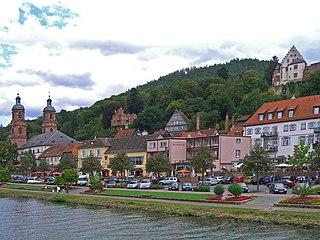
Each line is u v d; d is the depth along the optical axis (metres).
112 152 131.12
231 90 191.38
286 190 65.00
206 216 50.22
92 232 44.44
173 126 184.12
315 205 48.66
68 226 48.53
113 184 93.81
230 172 102.06
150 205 59.75
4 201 80.38
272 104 118.06
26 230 47.06
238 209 50.97
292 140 106.50
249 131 118.19
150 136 129.62
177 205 57.78
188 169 113.19
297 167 87.25
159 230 43.84
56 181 91.31
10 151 184.12
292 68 187.62
